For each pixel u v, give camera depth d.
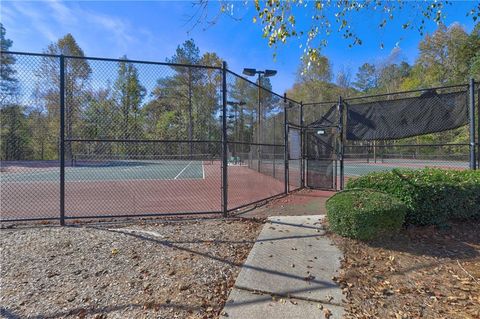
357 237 4.04
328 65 35.97
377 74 48.12
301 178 9.72
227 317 2.40
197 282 2.96
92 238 4.07
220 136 6.22
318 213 6.05
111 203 7.61
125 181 13.09
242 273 3.16
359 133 8.16
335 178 9.03
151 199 8.20
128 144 8.46
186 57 29.00
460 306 2.57
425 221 4.49
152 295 2.71
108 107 5.82
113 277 3.03
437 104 6.89
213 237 4.27
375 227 3.97
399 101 7.51
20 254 3.51
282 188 9.95
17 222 5.18
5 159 6.66
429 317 2.42
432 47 31.31
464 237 4.20
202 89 6.55
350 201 4.35
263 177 12.54
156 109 6.10
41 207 7.07
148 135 6.03
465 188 4.50
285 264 3.39
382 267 3.34
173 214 5.46
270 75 12.64
